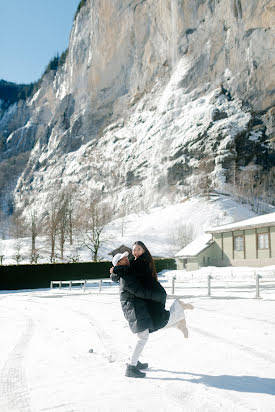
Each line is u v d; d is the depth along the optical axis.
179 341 6.73
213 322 8.82
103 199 166.62
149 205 143.75
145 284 4.65
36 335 7.99
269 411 3.28
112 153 181.50
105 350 6.18
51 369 4.98
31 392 3.98
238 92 153.12
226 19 156.50
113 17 199.88
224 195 126.06
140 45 195.25
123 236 93.56
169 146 155.75
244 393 3.80
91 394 3.86
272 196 134.00
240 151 141.75
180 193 137.62
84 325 9.28
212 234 45.84
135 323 4.59
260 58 146.12
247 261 40.28
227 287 22.52
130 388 4.05
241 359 5.26
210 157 141.88
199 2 167.12
